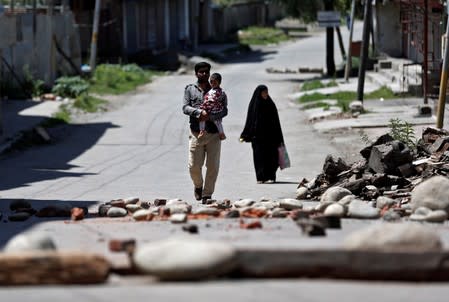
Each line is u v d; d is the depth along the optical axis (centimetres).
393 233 1198
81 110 6594
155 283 1133
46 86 7188
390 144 2769
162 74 9819
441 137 3117
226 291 1081
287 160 3488
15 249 1211
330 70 9050
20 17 6944
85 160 4516
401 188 2659
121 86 8175
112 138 5397
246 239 1487
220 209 2212
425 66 5369
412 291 1101
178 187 3369
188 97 2684
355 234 1220
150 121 6116
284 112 6344
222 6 15162
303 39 15525
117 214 2242
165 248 1141
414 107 5719
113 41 10244
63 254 1151
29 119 5891
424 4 5775
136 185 3469
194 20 12550
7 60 6900
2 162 4494
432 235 1205
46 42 7231
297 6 9625
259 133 3459
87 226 1933
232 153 4550
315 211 2019
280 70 9919
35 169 4175
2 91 6825
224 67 10800
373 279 1162
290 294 1073
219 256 1134
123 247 1368
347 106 5984
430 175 2702
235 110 6588
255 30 15862
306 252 1167
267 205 2261
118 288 1116
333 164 2827
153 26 11319
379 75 7775
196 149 2697
